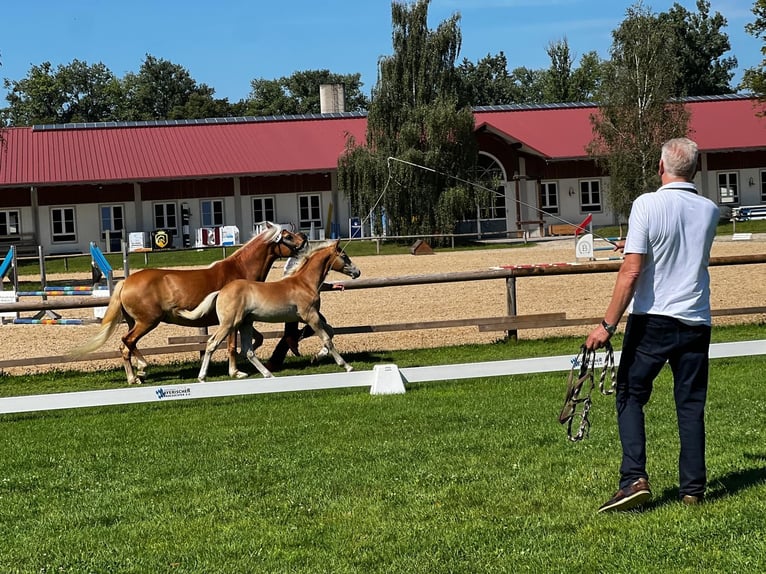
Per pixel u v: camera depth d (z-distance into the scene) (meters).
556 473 6.91
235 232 44.00
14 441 9.38
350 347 15.31
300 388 10.62
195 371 13.45
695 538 5.27
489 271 14.38
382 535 5.75
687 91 80.81
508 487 6.59
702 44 80.94
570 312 17.72
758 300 18.12
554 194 49.94
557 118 54.62
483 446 7.91
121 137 51.19
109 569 5.43
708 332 5.73
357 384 10.80
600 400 9.75
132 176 46.59
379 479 7.05
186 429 9.45
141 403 11.10
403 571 5.13
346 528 5.93
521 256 33.28
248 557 5.50
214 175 46.69
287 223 48.28
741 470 6.58
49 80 100.31
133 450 8.62
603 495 6.24
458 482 6.83
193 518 6.36
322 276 12.73
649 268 5.68
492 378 11.51
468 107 43.88
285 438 8.73
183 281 12.69
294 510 6.40
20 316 21.16
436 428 8.77
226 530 6.03
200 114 96.88
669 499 6.03
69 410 10.98
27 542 6.03
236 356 13.86
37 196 47.03
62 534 6.17
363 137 51.41
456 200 41.84
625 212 45.56
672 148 5.79
